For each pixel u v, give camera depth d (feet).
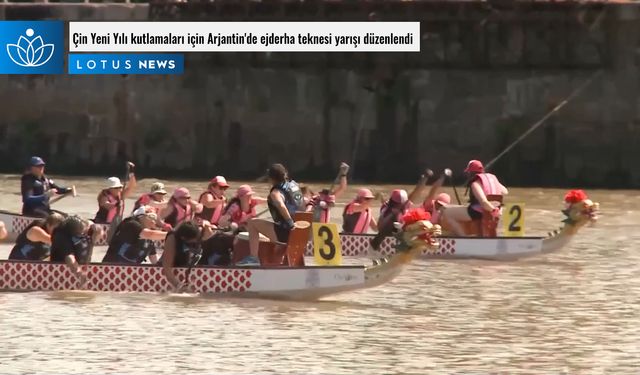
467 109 430.61
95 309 188.85
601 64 421.59
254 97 444.14
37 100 462.60
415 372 153.99
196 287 199.62
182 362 157.38
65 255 200.54
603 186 425.28
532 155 428.97
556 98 425.28
